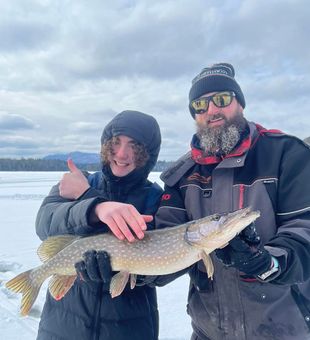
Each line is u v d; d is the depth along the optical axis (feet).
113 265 2.69
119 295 2.83
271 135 2.76
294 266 2.21
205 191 2.83
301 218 2.43
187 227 2.67
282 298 2.53
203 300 2.78
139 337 2.82
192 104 3.11
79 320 2.74
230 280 2.62
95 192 2.86
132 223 2.45
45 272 2.85
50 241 2.90
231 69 3.09
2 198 22.57
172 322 4.61
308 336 2.52
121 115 3.20
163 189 3.32
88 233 2.79
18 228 11.88
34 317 4.74
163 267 2.72
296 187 2.47
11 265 7.22
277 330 2.51
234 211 2.49
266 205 2.54
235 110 2.99
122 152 3.06
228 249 2.28
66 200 3.04
